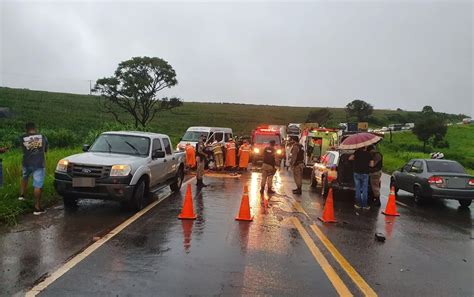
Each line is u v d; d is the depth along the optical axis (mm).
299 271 5801
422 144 69688
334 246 7250
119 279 5223
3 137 28625
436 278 5809
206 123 78000
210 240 7262
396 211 11562
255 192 13727
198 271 5625
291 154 13898
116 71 39094
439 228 9414
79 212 9234
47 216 8688
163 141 12258
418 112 144875
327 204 9445
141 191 9812
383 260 6566
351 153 12828
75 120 53156
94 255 6156
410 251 7227
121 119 60562
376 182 12227
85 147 11039
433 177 12469
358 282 5465
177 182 13219
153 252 6414
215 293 4879
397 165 30188
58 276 5254
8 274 5273
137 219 8742
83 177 9148
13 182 10766
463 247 7707
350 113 105500
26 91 87938
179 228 8078
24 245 6543
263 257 6391
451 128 101812
